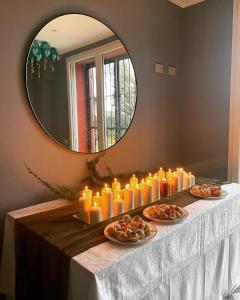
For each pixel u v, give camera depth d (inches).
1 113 52.7
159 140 91.0
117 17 73.1
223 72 87.2
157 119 89.7
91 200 50.5
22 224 47.0
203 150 95.1
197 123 96.1
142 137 84.5
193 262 51.4
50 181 61.6
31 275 45.1
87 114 67.2
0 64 51.9
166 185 62.2
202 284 54.9
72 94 63.4
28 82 55.8
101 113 70.5
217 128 90.5
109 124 73.2
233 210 62.2
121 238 39.4
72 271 35.1
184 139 100.4
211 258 56.8
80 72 64.8
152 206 54.3
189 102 98.0
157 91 88.6
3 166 53.8
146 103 84.9
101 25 68.7
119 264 35.1
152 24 84.2
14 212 53.1
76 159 66.4
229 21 84.3
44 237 41.5
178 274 48.2
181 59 97.4
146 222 46.5
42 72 57.9
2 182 53.9
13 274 50.3
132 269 37.2
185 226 47.2
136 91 80.5
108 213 49.3
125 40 75.8
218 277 59.4
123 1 74.6
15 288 48.7
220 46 87.2
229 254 63.0
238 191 66.1
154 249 40.7
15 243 49.2
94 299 31.8
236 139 85.4
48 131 59.9
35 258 43.7
